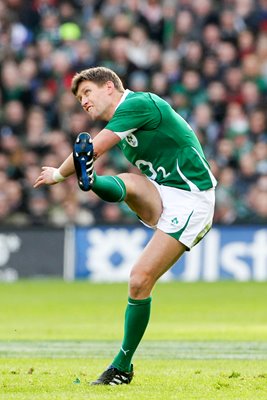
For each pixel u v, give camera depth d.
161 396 21.81
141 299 23.75
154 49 73.44
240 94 72.88
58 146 69.75
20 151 70.06
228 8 76.44
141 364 28.83
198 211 24.06
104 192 23.75
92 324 41.75
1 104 72.31
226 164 69.25
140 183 24.44
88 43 74.56
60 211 68.75
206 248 66.56
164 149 24.19
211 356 31.11
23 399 21.20
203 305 50.41
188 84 72.44
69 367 27.91
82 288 61.19
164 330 39.28
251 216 68.06
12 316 45.22
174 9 75.50
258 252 66.00
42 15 76.88
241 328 40.00
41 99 72.06
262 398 21.78
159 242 23.91
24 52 75.06
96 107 24.27
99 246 66.75
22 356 31.05
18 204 68.94
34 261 67.00
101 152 23.50
